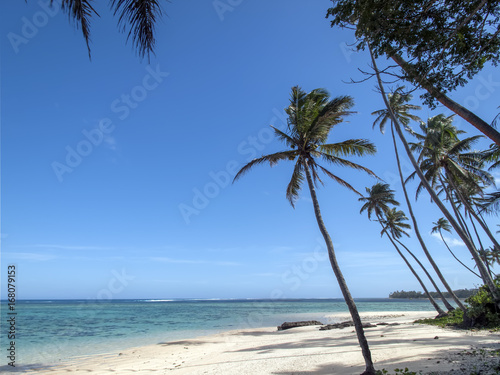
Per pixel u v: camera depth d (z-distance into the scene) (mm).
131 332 30047
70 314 57938
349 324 27156
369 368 8883
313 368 10766
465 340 13484
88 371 13484
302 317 49438
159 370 13094
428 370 8656
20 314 56625
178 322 41625
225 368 12133
